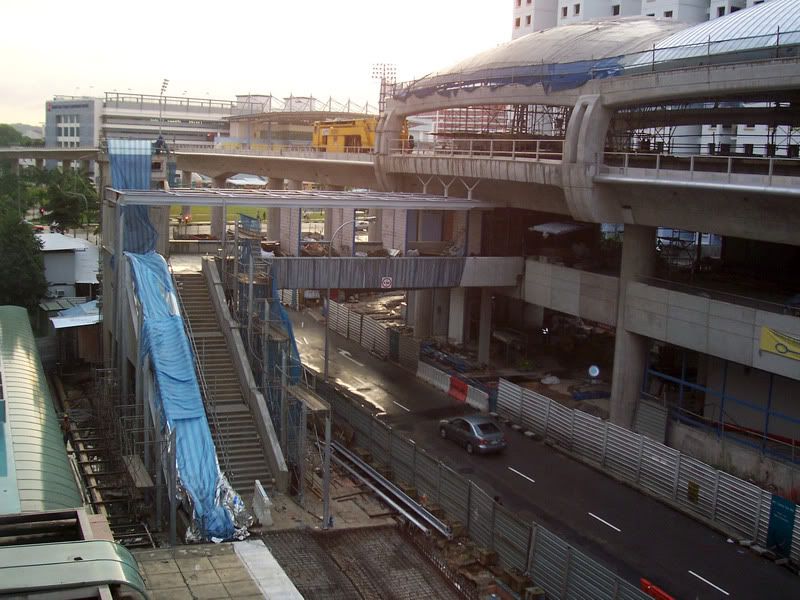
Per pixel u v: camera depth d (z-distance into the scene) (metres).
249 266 39.22
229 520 29.47
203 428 33.19
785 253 45.75
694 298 39.16
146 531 29.88
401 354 57.19
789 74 33.50
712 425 40.91
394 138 60.59
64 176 121.69
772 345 35.31
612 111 42.38
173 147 85.38
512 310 63.22
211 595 18.75
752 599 27.30
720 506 32.97
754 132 79.06
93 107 177.50
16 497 24.19
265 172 85.75
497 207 52.41
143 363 36.62
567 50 50.12
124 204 41.12
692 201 38.38
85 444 39.41
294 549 28.39
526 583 26.95
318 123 91.69
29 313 62.50
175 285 41.34
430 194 56.22
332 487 34.91
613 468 38.31
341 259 46.28
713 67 36.09
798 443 38.09
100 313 51.53
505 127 66.69
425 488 33.84
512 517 28.22
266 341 36.78
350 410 40.97
